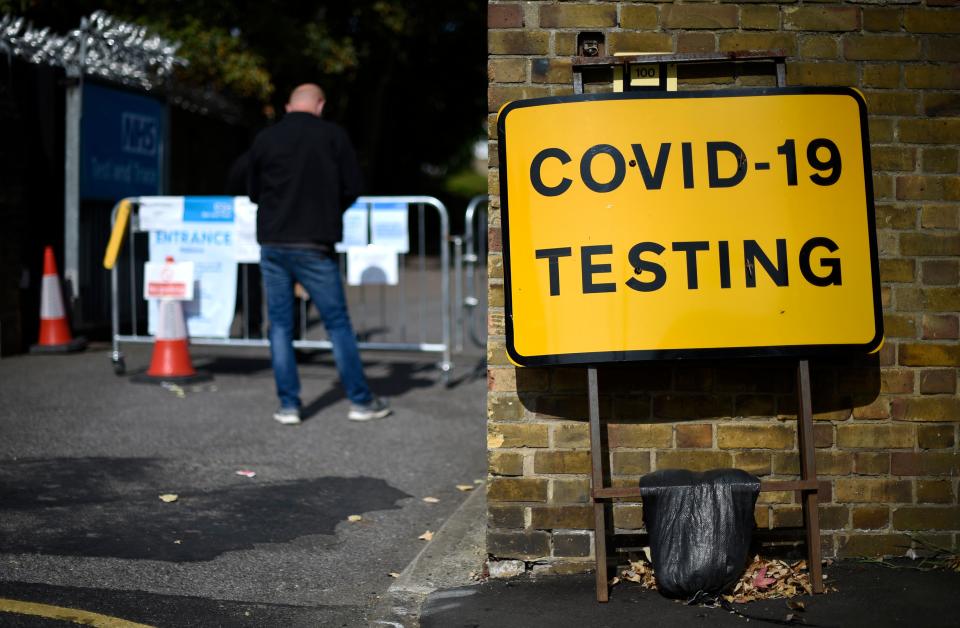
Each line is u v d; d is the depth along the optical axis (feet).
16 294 47.98
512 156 20.88
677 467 22.00
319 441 34.19
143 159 56.70
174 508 27.30
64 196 50.83
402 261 45.06
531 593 21.12
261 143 34.73
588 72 21.53
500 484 22.03
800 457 21.49
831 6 21.53
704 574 20.12
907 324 21.97
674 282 20.66
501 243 21.66
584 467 21.95
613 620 19.65
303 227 34.78
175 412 37.22
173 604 20.95
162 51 54.70
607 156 20.70
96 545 24.27
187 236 42.52
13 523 25.54
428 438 34.94
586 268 20.65
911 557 22.22
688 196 20.74
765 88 20.85
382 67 130.00
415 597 21.31
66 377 42.63
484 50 140.87
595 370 20.81
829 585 21.04
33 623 19.52
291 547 24.77
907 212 21.84
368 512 27.55
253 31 93.86
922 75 21.65
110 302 54.24
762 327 20.74
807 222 20.88
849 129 21.01
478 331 61.00
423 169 195.62
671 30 21.42
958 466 22.08
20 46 47.06
